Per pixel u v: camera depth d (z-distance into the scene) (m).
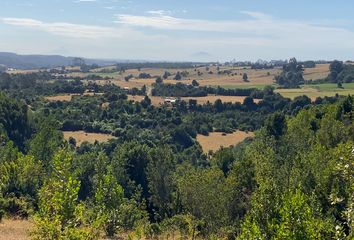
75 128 111.31
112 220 27.27
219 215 33.66
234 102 132.88
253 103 128.50
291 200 12.86
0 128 86.50
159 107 127.31
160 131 108.50
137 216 31.09
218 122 117.31
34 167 51.91
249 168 46.09
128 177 69.00
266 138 67.25
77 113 116.19
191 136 110.44
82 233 14.51
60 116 113.50
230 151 80.44
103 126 111.69
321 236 11.84
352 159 11.89
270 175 40.28
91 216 22.53
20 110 98.75
